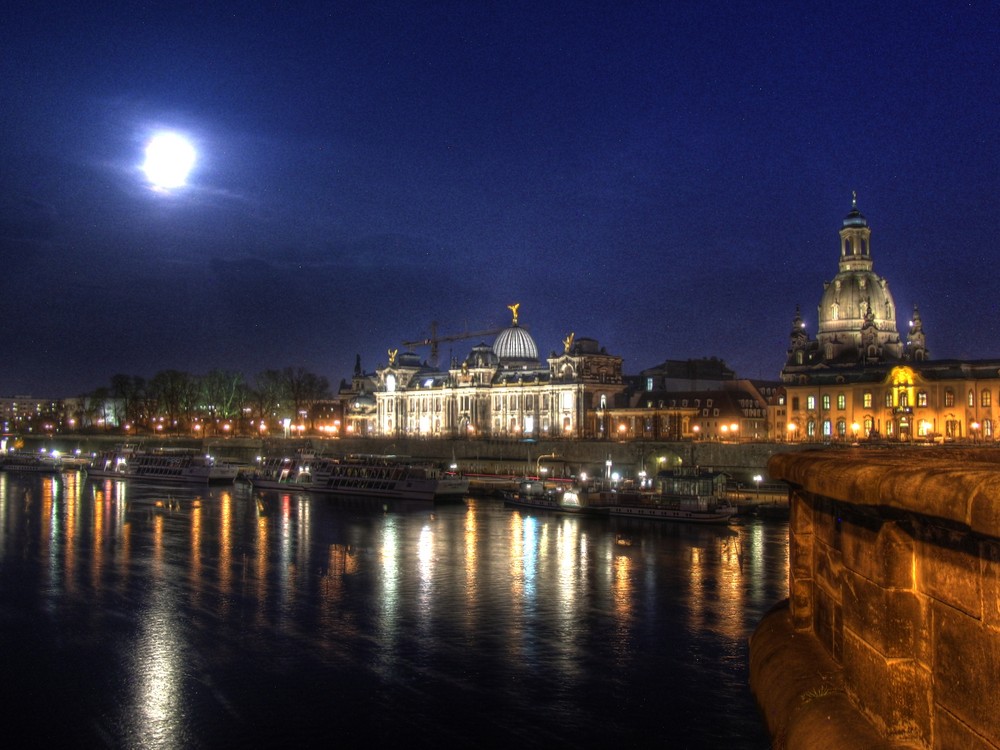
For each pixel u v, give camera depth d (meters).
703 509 121.50
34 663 56.59
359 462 185.00
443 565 89.62
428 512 138.12
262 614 68.62
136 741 44.97
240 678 53.94
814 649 13.20
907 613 9.91
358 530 116.44
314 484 172.38
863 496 10.15
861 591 11.07
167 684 52.88
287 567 88.25
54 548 98.75
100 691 51.78
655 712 48.38
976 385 179.00
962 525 8.12
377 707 49.22
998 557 8.12
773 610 16.28
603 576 83.75
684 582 80.88
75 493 165.00
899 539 9.95
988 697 8.32
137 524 120.31
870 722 10.61
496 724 46.97
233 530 115.56
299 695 51.12
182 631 63.69
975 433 177.50
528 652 58.94
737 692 51.28
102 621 66.31
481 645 60.50
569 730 46.16
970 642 8.62
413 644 60.72
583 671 55.03
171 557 93.62
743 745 44.16
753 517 125.25
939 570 9.27
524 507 140.75
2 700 50.34
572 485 153.50
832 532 12.66
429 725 46.81
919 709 9.72
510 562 91.44
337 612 69.31
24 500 151.12
